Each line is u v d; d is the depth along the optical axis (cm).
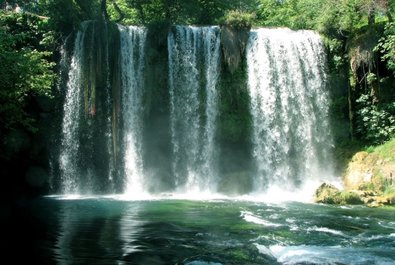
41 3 2725
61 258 936
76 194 2386
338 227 1327
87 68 2470
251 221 1416
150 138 2589
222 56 2645
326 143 2653
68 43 2492
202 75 2636
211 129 2611
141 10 3209
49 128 2414
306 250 1036
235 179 2459
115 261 922
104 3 2636
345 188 2291
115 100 2500
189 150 2598
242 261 936
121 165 2506
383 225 1368
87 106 2450
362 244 1105
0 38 1471
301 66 2741
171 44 2619
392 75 2606
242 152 2625
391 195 1905
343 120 2680
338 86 2716
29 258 929
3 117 1859
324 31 2762
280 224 1366
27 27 2445
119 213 1587
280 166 2602
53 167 2417
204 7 3225
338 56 2728
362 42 2595
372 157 2306
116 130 2489
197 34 2659
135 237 1152
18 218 1459
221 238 1150
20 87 1731
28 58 1628
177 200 2055
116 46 2531
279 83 2686
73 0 2736
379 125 2508
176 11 3167
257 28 2745
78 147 2459
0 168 2339
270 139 2620
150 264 902
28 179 2381
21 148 2298
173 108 2603
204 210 1675
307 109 2695
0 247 1019
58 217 1485
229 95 2623
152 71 2602
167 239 1131
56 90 2434
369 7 2580
